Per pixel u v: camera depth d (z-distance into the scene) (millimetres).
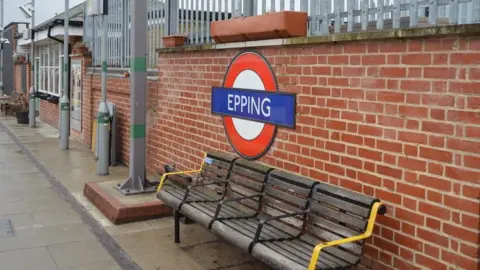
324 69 4270
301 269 3332
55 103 16109
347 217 3721
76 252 5066
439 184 3334
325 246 3328
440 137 3318
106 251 5098
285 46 4699
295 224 4223
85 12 12125
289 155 4730
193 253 4965
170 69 7094
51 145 12086
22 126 16500
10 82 27250
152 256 4883
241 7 5668
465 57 3150
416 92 3475
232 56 5555
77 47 12203
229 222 4402
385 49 3697
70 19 13672
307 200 4141
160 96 7469
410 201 3545
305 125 4512
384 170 3744
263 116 5051
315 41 4266
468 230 3154
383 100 3730
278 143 4871
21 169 9391
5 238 5461
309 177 4492
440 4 3592
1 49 24922
